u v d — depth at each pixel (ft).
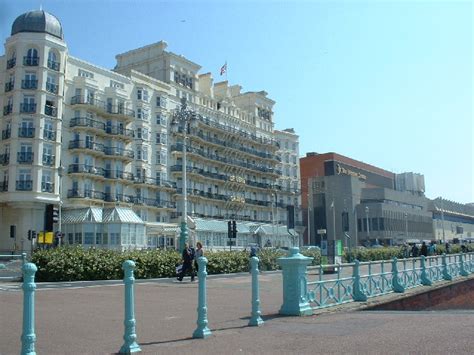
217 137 277.64
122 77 216.95
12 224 178.60
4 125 183.93
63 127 193.06
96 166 203.62
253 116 313.53
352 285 49.32
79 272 75.46
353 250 162.40
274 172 318.86
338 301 45.44
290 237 295.28
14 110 179.63
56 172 183.73
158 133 231.09
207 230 225.76
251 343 27.04
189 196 243.60
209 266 93.76
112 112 207.82
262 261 109.29
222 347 26.09
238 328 32.65
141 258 82.79
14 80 181.98
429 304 64.64
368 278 52.75
